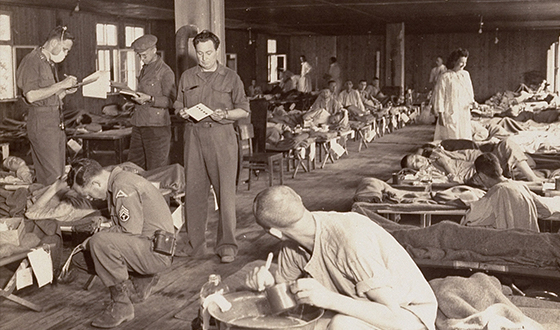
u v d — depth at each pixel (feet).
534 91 76.13
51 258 15.24
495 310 10.86
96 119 41.24
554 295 13.57
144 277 14.76
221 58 25.57
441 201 18.84
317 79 96.27
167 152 22.84
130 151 22.98
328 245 8.67
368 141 46.44
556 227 17.94
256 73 82.79
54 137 21.09
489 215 16.42
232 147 18.01
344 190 29.14
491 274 14.01
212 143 17.78
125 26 54.90
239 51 77.51
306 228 8.73
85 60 49.73
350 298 8.45
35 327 13.33
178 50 23.71
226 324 8.38
